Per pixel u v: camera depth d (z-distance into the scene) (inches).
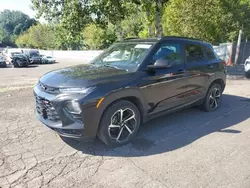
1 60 938.1
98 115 132.4
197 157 133.7
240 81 387.9
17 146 145.6
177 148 144.6
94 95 129.1
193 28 620.4
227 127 179.2
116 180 112.7
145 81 151.1
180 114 208.5
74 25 411.5
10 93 297.4
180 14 621.6
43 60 1185.4
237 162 128.3
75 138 132.8
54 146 146.1
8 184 108.7
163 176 115.7
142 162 128.6
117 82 139.6
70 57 1644.9
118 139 145.8
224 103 246.5
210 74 205.9
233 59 709.9
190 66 185.8
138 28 1158.3
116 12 400.5
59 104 129.9
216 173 118.1
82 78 137.3
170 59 172.2
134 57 163.6
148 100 155.8
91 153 138.3
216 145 148.7
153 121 190.7
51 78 146.3
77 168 122.6
